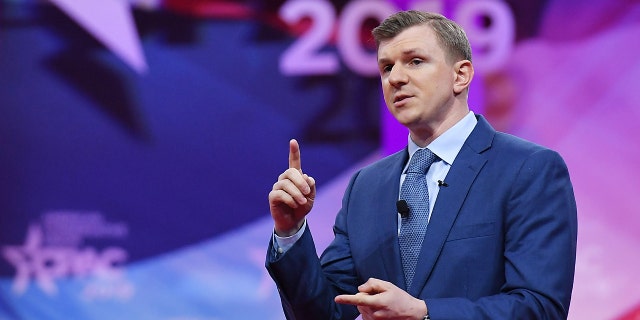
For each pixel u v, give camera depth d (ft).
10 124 38.22
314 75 39.42
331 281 19.31
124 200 38.42
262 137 39.19
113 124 38.58
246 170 39.11
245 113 39.17
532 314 16.16
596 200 39.37
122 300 38.22
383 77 18.80
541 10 39.88
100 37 38.65
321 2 39.50
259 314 38.91
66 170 38.32
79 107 38.42
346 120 39.42
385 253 18.22
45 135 38.32
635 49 39.75
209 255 38.78
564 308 16.69
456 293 17.11
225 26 39.24
